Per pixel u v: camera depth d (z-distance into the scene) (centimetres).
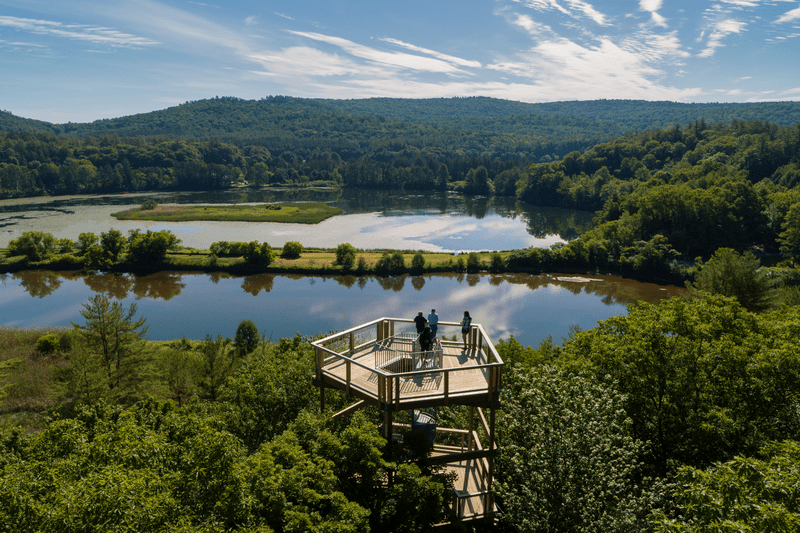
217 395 3597
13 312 7238
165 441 1299
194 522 1077
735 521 983
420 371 1320
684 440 1977
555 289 8581
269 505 1165
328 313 7225
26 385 4103
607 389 1772
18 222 14600
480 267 9838
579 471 1398
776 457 1185
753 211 10781
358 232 13550
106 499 924
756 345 2197
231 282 9044
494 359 1566
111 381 3862
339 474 1296
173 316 7112
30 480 1080
